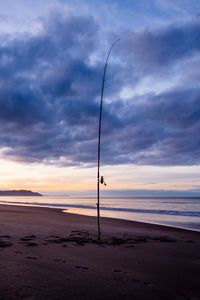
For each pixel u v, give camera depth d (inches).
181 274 231.1
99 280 202.5
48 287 181.5
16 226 532.1
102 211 1119.6
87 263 253.9
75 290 178.9
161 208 1461.6
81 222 647.1
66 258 269.9
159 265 259.1
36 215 802.8
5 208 1096.2
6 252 285.9
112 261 267.0
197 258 296.0
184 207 1615.4
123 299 169.3
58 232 462.0
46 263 245.6
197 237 455.2
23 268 224.7
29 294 167.0
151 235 465.1
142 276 220.7
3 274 205.5
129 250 324.2
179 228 570.3
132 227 572.4
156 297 175.6
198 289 195.3
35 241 362.9
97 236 426.6
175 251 330.6
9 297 160.7
